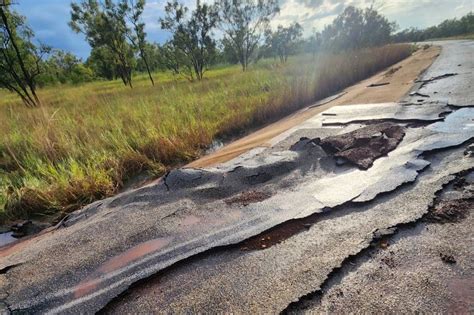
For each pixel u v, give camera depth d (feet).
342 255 6.02
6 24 37.65
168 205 9.15
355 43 87.71
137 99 33.27
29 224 10.42
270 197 8.93
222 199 9.20
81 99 37.50
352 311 4.75
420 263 5.53
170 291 5.72
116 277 6.26
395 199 7.80
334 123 16.21
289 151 12.12
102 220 8.85
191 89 37.35
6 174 14.64
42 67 49.88
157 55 85.46
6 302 6.01
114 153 15.81
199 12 60.70
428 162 9.61
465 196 7.43
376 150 11.01
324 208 7.86
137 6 60.95
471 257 5.49
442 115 14.52
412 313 4.57
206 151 17.19
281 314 4.88
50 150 16.33
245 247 6.73
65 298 5.90
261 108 22.36
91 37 61.26
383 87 25.82
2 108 36.27
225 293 5.49
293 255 6.26
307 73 34.32
